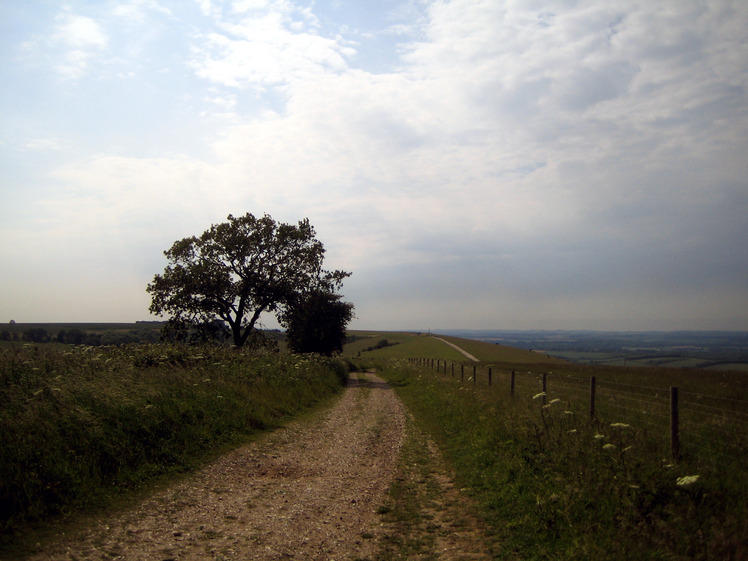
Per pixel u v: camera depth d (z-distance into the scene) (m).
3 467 6.34
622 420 9.69
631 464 6.54
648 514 5.54
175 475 8.44
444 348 93.81
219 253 39.19
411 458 10.77
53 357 12.02
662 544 4.96
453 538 6.20
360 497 7.98
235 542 5.88
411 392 25.33
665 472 6.19
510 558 5.48
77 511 6.45
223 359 18.75
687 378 22.44
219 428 11.44
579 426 8.96
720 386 18.78
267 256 40.53
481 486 8.02
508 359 67.75
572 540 5.44
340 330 47.50
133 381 11.26
